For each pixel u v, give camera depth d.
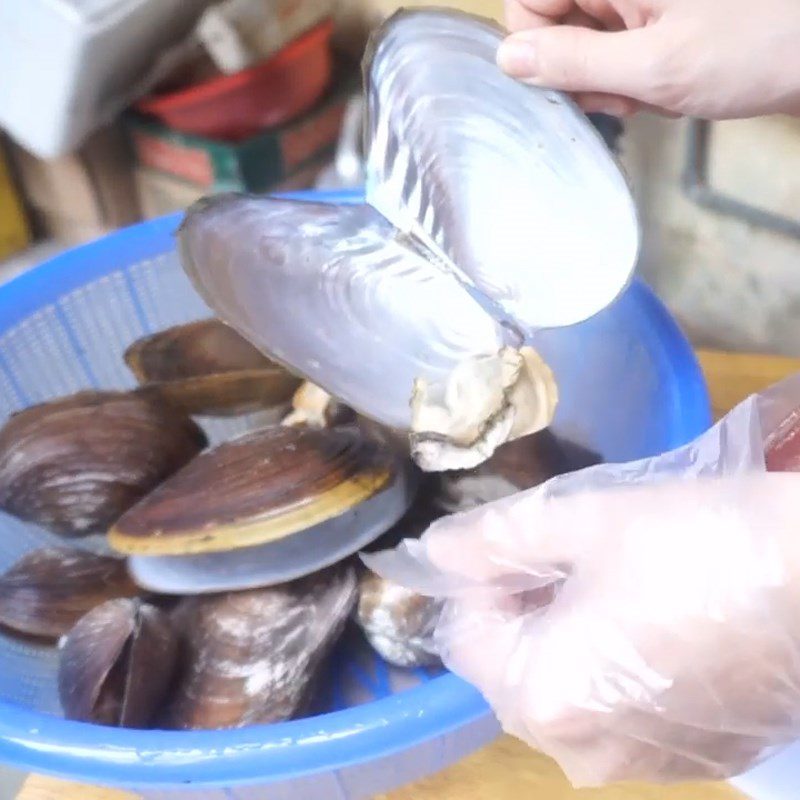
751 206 1.04
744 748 0.69
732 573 0.66
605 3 0.84
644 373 0.88
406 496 0.86
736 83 0.78
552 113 0.79
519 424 0.85
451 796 0.82
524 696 0.70
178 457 0.91
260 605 0.83
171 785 0.73
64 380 0.98
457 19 0.80
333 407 0.90
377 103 0.84
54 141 1.30
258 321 0.86
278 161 1.34
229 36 1.24
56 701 0.85
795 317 1.08
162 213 1.49
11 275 1.64
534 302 0.83
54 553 0.90
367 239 0.89
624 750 0.69
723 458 0.70
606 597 0.68
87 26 1.17
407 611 0.82
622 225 0.78
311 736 0.72
